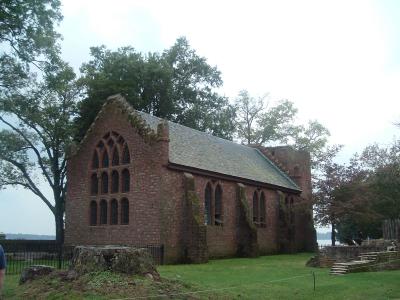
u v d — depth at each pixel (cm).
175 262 3162
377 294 1830
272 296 1678
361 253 2830
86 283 1424
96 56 5128
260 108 6988
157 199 3159
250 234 3775
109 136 3569
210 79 6119
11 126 3844
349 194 4203
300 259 3588
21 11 2753
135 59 5066
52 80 3241
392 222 3509
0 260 902
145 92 5119
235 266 2848
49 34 2992
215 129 6094
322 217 4250
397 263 2741
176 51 6000
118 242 3328
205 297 1480
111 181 3497
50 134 3962
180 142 3697
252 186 4116
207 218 3569
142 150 3316
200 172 3478
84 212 3612
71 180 3741
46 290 1445
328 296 1753
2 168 4066
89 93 4366
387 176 4300
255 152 5106
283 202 4478
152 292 1388
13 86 3275
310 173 5122
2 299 1418
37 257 3253
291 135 6831
